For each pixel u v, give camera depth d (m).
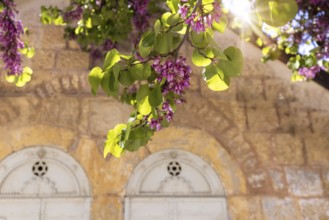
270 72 4.41
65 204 3.49
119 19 3.72
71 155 3.65
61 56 4.14
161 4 4.13
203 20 1.76
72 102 3.88
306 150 4.03
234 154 3.89
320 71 4.19
